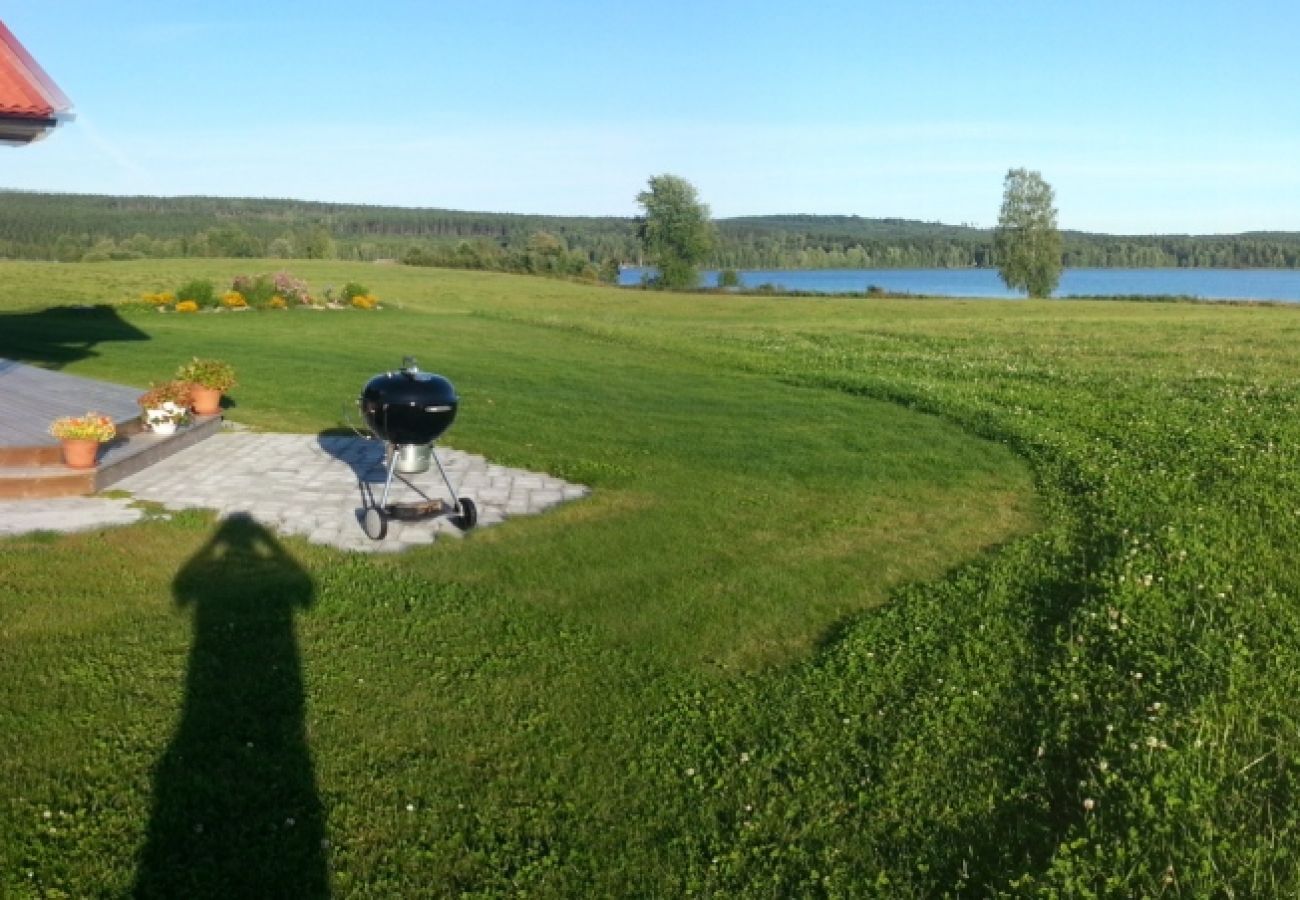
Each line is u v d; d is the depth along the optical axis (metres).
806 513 9.47
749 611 6.89
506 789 4.55
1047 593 7.09
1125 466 11.04
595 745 4.97
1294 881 3.48
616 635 6.41
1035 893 3.51
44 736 4.81
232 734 4.91
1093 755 4.56
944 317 46.44
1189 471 10.60
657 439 12.82
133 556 7.53
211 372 12.71
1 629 6.07
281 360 19.80
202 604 6.62
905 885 3.81
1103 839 3.84
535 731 5.11
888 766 4.70
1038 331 35.06
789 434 13.36
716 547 8.33
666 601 7.02
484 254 85.94
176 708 5.15
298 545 7.99
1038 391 17.36
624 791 4.57
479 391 16.62
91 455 9.52
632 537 8.51
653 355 23.55
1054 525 8.98
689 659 6.09
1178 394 17.09
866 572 7.79
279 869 3.92
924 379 19.25
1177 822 3.87
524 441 12.50
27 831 4.05
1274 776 4.26
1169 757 4.30
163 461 10.90
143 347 21.36
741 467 11.34
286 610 6.57
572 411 14.88
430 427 8.24
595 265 95.75
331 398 15.42
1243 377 19.69
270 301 32.41
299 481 10.20
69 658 5.69
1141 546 7.77
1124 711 4.91
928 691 5.50
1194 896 3.39
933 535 8.85
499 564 7.73
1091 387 18.12
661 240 88.06
